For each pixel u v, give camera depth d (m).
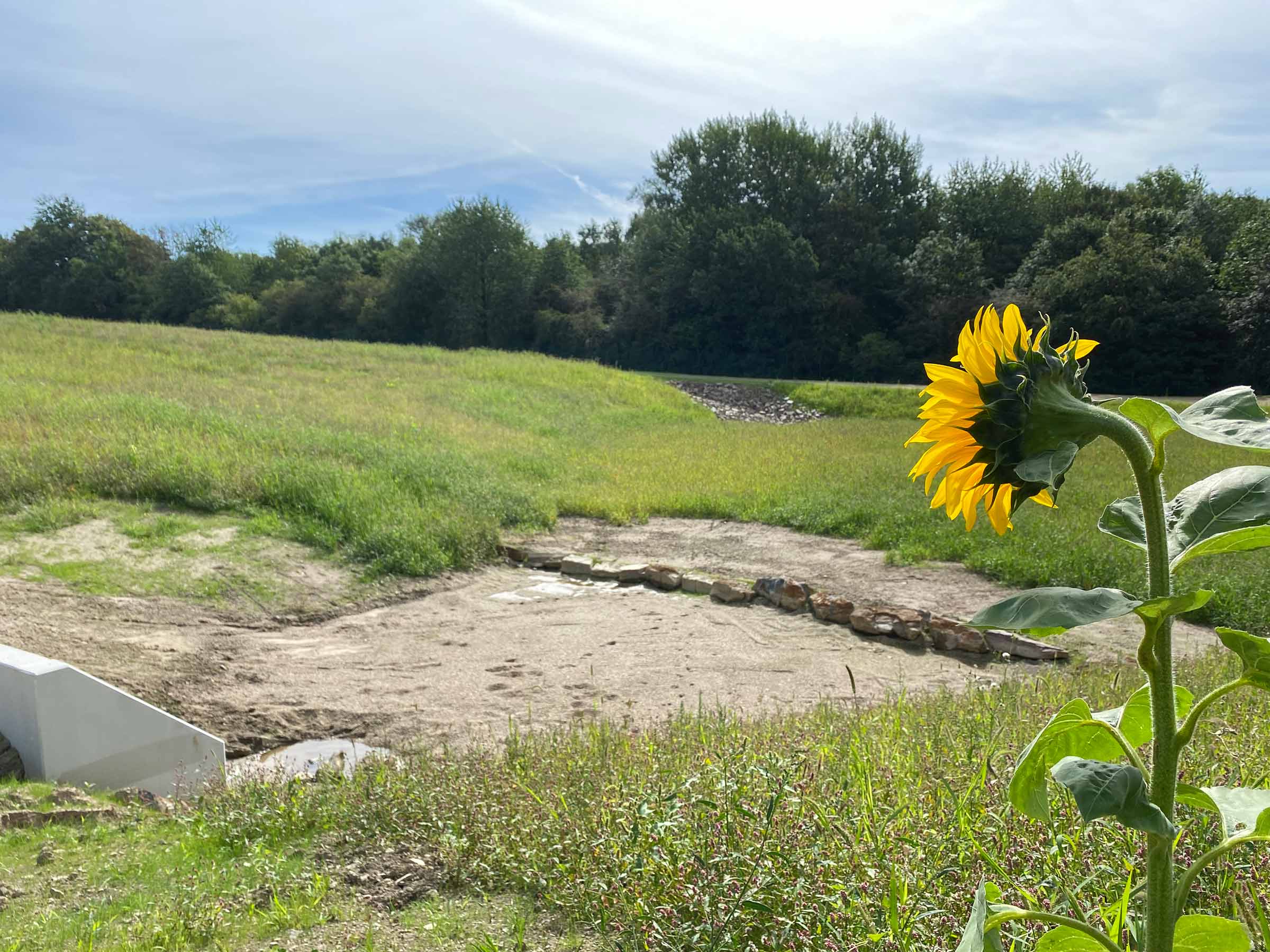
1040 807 1.14
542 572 11.97
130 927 3.53
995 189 52.56
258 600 9.74
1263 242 37.91
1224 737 3.50
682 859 3.14
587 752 4.95
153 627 8.74
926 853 2.84
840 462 18.91
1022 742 4.11
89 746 5.77
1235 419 0.85
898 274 49.38
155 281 74.12
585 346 58.72
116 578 9.59
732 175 56.59
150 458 12.63
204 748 6.27
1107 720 1.18
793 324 51.22
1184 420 0.87
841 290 51.28
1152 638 0.94
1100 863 2.57
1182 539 0.93
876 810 3.16
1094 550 10.54
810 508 14.20
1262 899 2.32
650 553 12.57
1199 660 6.78
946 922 2.51
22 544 10.02
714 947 2.73
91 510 11.09
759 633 9.34
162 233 81.88
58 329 30.20
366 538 11.48
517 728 6.45
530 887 3.70
